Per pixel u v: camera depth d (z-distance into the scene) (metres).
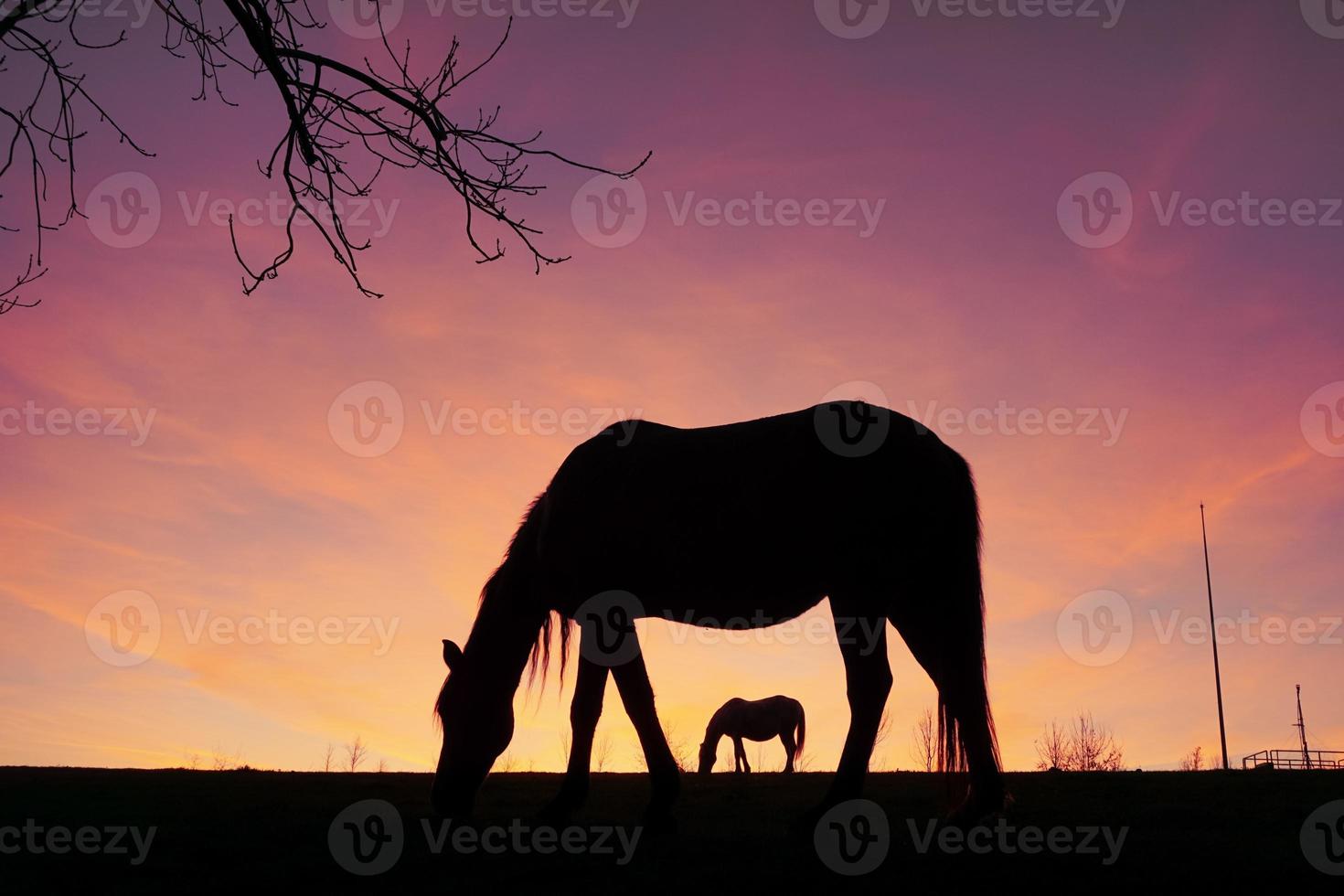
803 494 6.53
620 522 7.02
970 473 6.75
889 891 4.86
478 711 7.45
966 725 6.14
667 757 6.84
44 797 8.64
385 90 5.94
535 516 7.69
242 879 5.39
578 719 7.02
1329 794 8.78
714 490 6.75
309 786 9.70
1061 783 9.95
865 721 6.16
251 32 5.59
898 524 6.41
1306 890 4.82
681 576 6.85
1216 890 4.83
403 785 9.80
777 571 6.66
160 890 5.16
